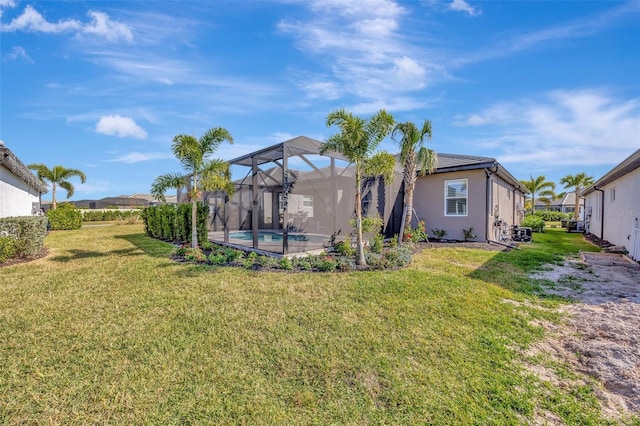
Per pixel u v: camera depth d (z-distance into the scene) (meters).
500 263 7.83
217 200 14.88
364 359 3.24
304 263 6.80
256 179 9.36
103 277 6.02
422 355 3.33
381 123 6.77
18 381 2.82
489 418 2.48
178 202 12.56
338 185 10.80
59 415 2.45
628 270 7.28
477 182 11.45
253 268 6.75
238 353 3.33
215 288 5.34
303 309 4.46
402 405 2.61
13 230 7.74
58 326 3.87
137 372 2.98
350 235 9.94
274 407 2.57
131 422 2.40
